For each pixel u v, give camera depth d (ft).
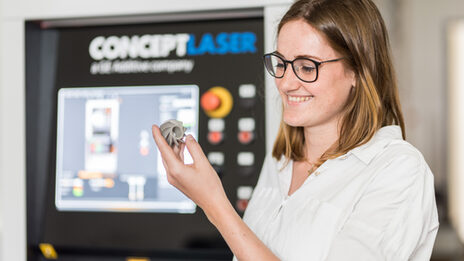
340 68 2.89
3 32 4.41
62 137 4.46
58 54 4.50
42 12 4.32
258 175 4.14
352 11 2.90
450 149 13.34
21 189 4.38
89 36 4.47
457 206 13.17
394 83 3.18
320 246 2.85
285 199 3.25
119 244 4.33
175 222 4.26
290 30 2.91
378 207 2.71
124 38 4.40
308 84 2.86
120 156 4.37
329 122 3.14
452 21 13.30
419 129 13.43
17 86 4.39
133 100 4.36
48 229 4.44
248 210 3.57
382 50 3.05
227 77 4.21
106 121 4.40
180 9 4.11
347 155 3.00
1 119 4.50
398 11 13.35
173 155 2.82
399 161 2.80
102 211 4.37
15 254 4.39
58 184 4.45
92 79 4.43
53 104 4.48
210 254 4.24
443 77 13.35
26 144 4.40
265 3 4.00
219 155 4.19
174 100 4.29
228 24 4.24
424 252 3.01
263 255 2.67
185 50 4.30
